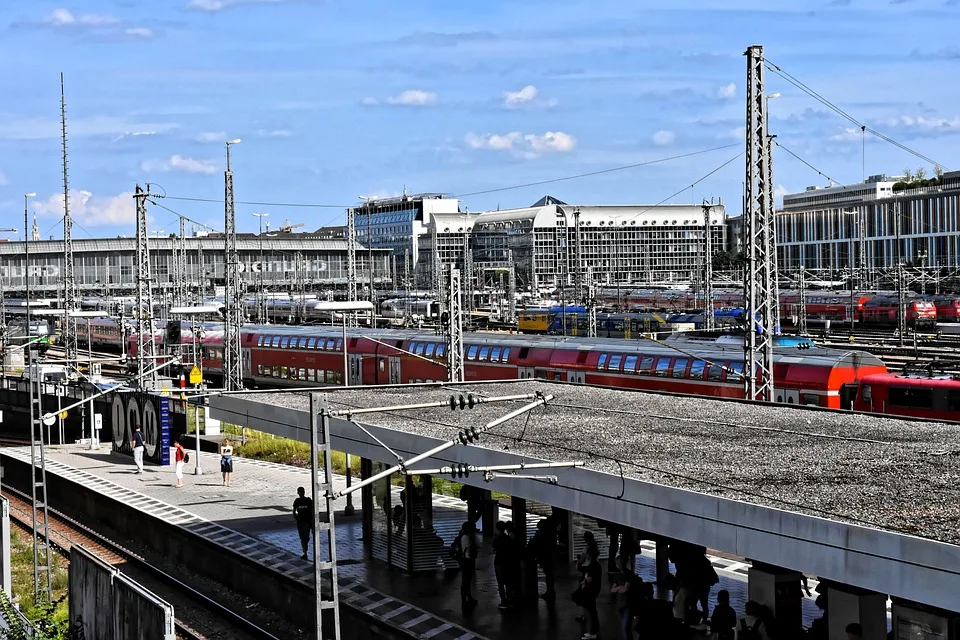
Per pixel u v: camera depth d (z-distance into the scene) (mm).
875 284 153250
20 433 92312
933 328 119312
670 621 28375
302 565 40062
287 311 159000
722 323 116938
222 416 46125
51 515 57188
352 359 91875
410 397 44469
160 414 64125
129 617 27297
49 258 184625
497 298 181750
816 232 196000
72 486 58719
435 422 37125
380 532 40562
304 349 97688
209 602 39188
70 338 133375
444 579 37719
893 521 21047
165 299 150125
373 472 40938
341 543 43438
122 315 107875
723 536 23062
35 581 40438
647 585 29453
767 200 44469
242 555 40656
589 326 99000
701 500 23531
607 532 38500
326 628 34719
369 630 32594
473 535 34219
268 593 38469
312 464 23281
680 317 114562
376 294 190750
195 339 92875
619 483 25719
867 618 24453
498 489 29812
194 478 59531
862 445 30031
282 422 40875
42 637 29891
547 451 30250
